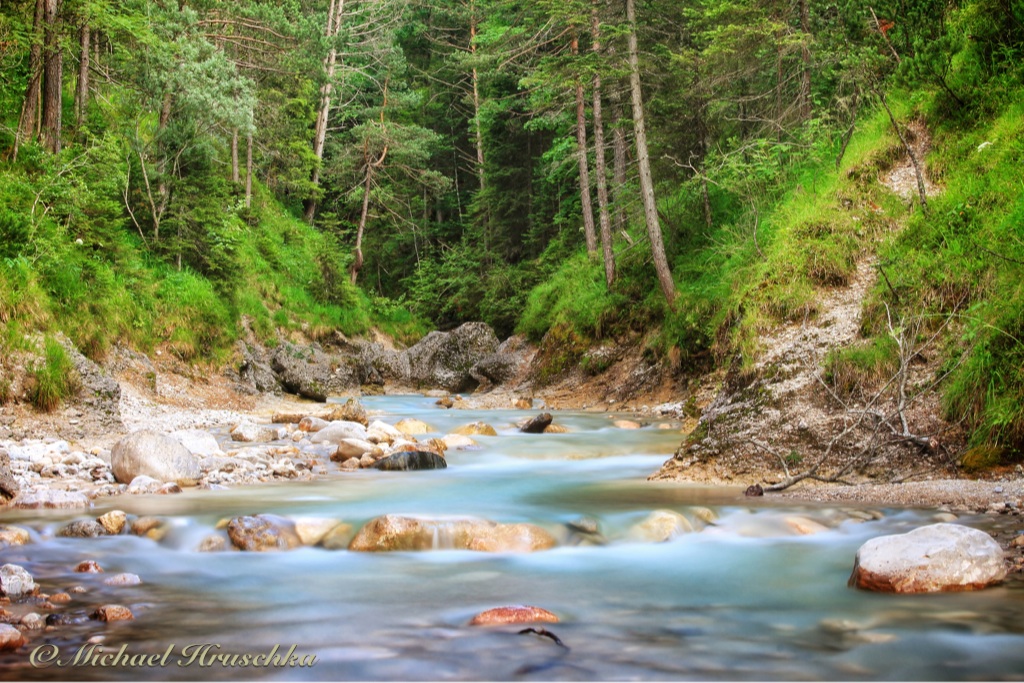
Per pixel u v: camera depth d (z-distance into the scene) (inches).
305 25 1141.1
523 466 427.5
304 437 512.1
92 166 650.8
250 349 803.4
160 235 761.6
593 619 179.0
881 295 376.5
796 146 676.7
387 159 1451.8
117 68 823.1
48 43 643.5
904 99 514.3
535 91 1022.4
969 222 386.6
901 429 324.8
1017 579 193.2
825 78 673.6
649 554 235.6
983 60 487.5
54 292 566.3
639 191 933.8
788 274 421.4
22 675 143.8
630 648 160.1
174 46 764.6
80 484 335.0
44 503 292.2
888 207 442.6
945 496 273.4
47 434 433.1
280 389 786.2
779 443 346.0
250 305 867.4
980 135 445.4
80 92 722.2
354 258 1343.5
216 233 812.6
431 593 199.9
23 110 644.1
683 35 877.2
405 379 1047.6
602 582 209.3
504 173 1314.0
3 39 643.5
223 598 195.8
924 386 335.6
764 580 208.2
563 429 580.4
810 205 506.0
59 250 578.9
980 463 295.0
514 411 756.6
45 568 220.5
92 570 218.4
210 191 808.9
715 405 394.9
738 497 301.7
